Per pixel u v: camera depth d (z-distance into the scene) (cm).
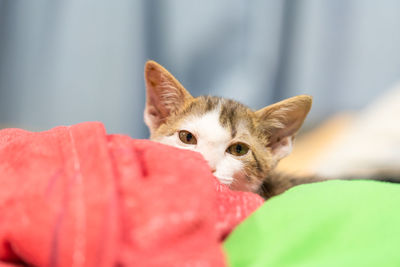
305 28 414
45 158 86
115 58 407
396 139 303
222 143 156
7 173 84
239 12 408
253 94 411
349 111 421
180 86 174
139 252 67
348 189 103
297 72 419
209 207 78
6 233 74
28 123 413
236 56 412
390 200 96
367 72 419
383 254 78
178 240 70
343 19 416
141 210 72
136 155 88
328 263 75
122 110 415
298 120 176
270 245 83
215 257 70
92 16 400
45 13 402
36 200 75
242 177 160
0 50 403
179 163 85
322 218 88
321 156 324
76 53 405
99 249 66
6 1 398
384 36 412
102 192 72
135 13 402
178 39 411
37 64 407
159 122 181
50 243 69
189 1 407
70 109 412
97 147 82
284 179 180
